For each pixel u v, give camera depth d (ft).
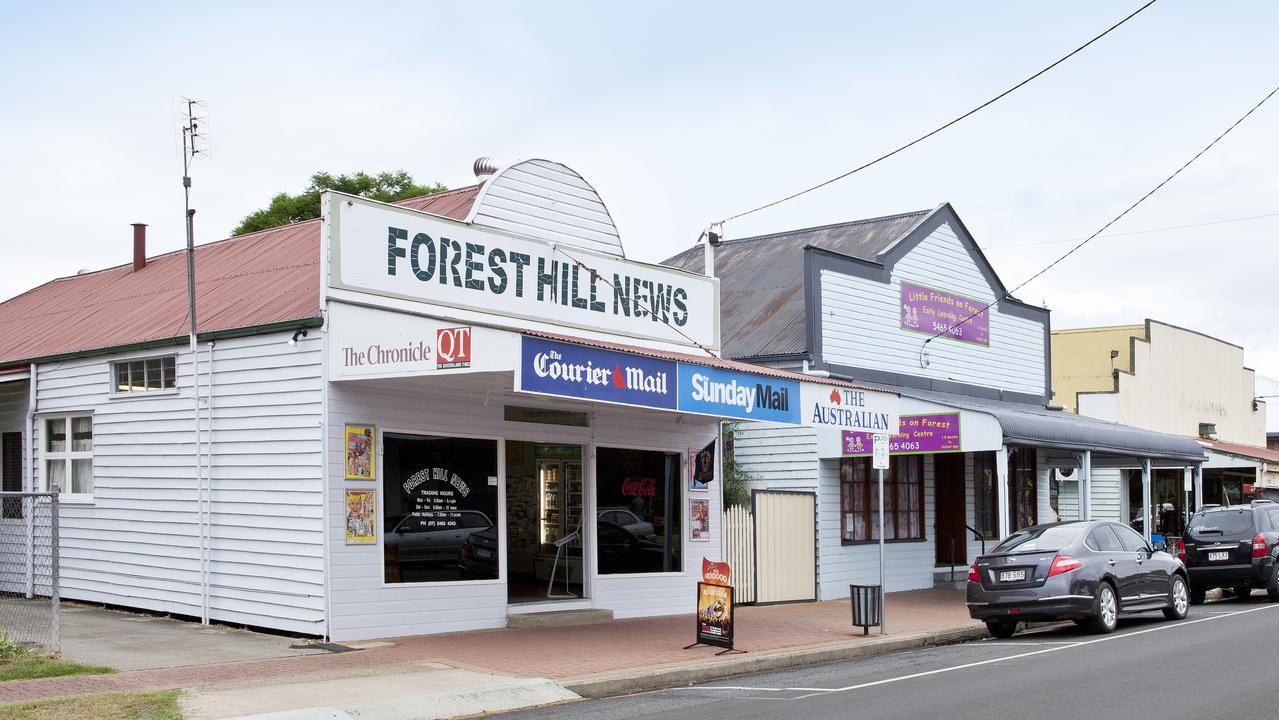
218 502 50.78
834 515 72.79
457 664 41.22
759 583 67.51
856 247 84.17
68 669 37.27
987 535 85.92
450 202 58.54
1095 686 37.14
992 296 91.76
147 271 72.43
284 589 47.60
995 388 90.89
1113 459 95.20
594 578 57.16
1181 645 47.78
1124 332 128.57
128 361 56.03
